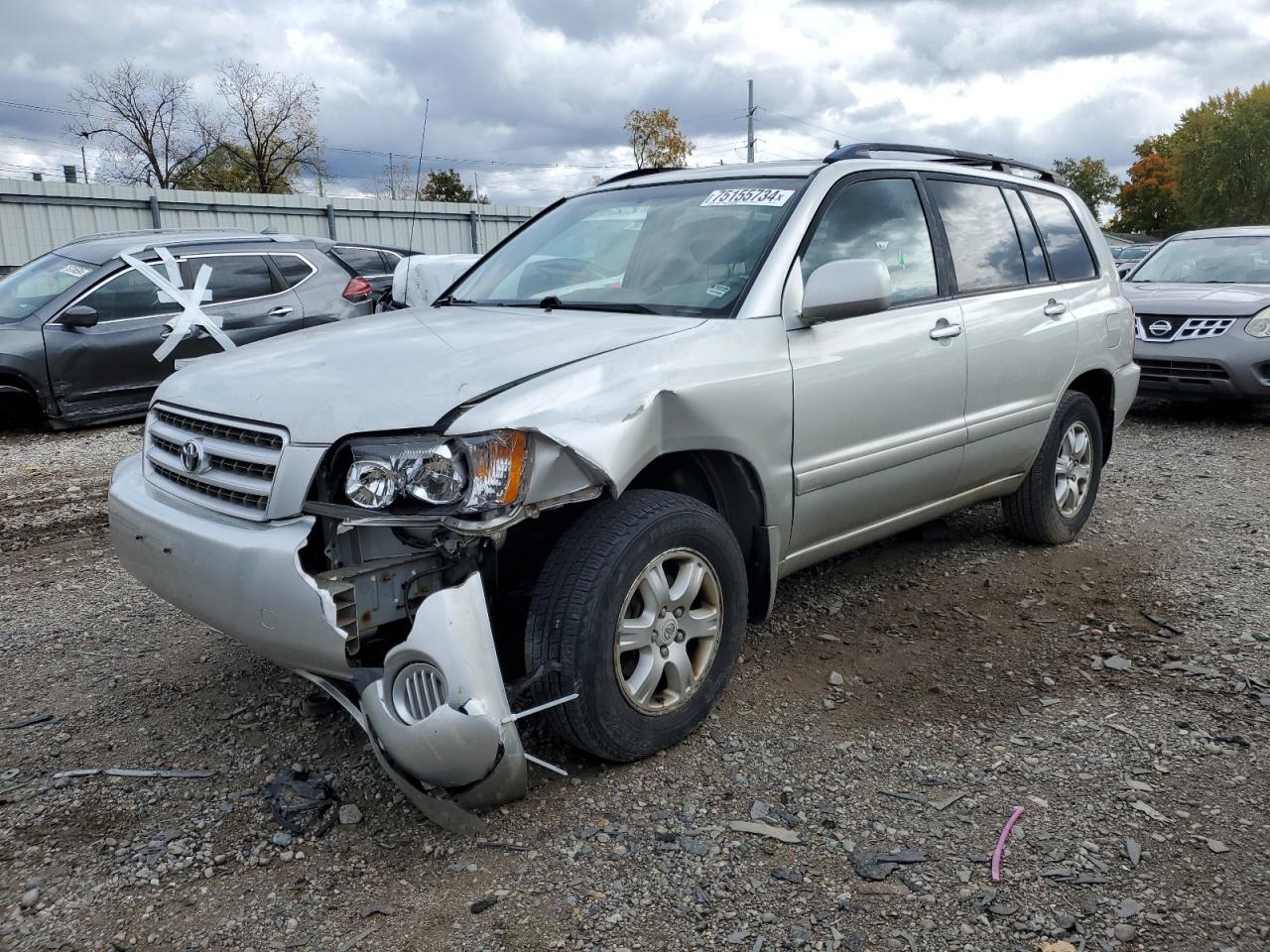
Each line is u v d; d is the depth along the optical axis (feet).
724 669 10.32
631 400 9.03
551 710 9.00
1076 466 16.70
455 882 8.09
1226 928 7.46
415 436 8.14
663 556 9.47
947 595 14.56
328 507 8.25
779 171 12.75
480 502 8.02
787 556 11.48
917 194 13.65
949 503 14.21
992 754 10.05
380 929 7.54
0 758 10.22
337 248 40.32
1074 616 13.74
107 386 28.86
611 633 9.02
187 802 9.31
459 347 9.71
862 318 11.98
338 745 10.31
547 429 8.33
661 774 9.60
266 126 152.05
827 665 12.17
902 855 8.35
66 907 7.84
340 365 9.54
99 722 10.98
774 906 7.73
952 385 13.25
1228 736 10.33
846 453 11.72
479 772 8.02
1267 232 32.01
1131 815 8.92
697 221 12.24
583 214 13.79
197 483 9.39
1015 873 8.12
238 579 8.51
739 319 10.64
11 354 27.32
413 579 8.48
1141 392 29.40
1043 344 15.08
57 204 69.05
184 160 157.28
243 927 7.60
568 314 11.21
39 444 27.55
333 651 8.11
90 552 17.69
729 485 10.86
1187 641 12.82
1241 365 27.12
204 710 11.18
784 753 10.05
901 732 10.52
